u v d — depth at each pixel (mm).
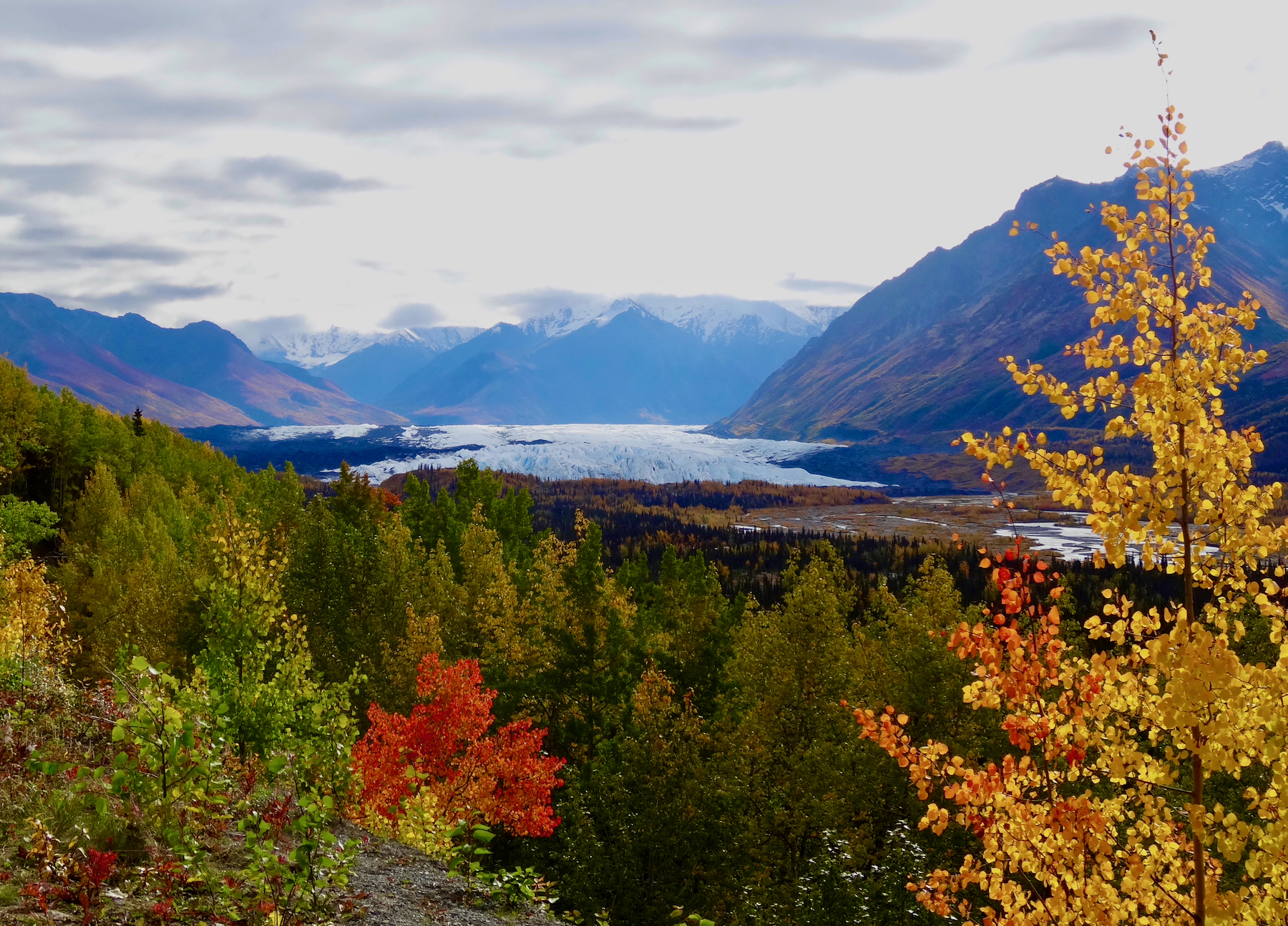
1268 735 6910
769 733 33281
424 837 15984
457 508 82375
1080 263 7406
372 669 38531
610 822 28062
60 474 86125
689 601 45594
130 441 95875
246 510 58906
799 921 22719
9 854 8375
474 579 55531
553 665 43969
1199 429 7266
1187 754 7324
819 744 30984
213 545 38375
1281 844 6801
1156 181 7215
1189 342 7242
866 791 29469
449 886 13680
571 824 30156
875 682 35812
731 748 33656
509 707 42219
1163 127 7098
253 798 12086
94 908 7965
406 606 44281
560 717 43406
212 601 23859
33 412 86125
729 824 29516
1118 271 7352
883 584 44094
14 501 59406
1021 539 7602
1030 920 7977
